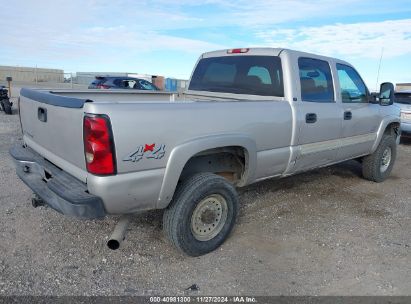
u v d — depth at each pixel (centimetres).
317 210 484
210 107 336
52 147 331
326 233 413
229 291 301
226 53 491
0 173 567
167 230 335
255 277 322
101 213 282
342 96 509
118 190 282
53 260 332
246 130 366
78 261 333
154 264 336
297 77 426
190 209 333
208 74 514
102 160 272
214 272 328
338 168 712
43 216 417
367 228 432
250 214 459
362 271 337
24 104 386
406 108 1010
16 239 364
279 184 586
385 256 366
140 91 504
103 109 269
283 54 425
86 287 297
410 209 504
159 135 297
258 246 378
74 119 286
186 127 315
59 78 4116
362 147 564
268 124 388
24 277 304
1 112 1405
